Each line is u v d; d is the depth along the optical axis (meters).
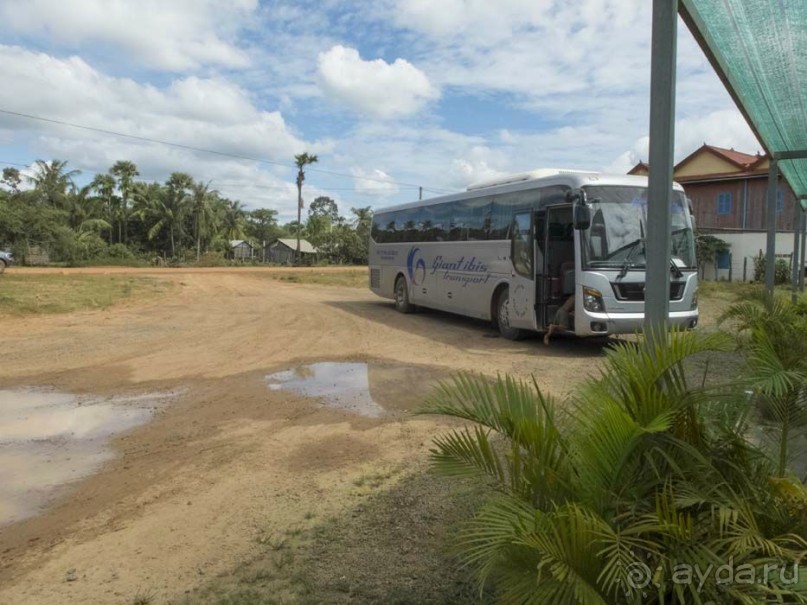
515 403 2.89
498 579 2.35
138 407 7.21
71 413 6.96
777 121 9.45
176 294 23.52
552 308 11.23
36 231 50.94
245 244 76.81
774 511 2.48
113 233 66.00
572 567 2.12
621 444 2.43
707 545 2.20
